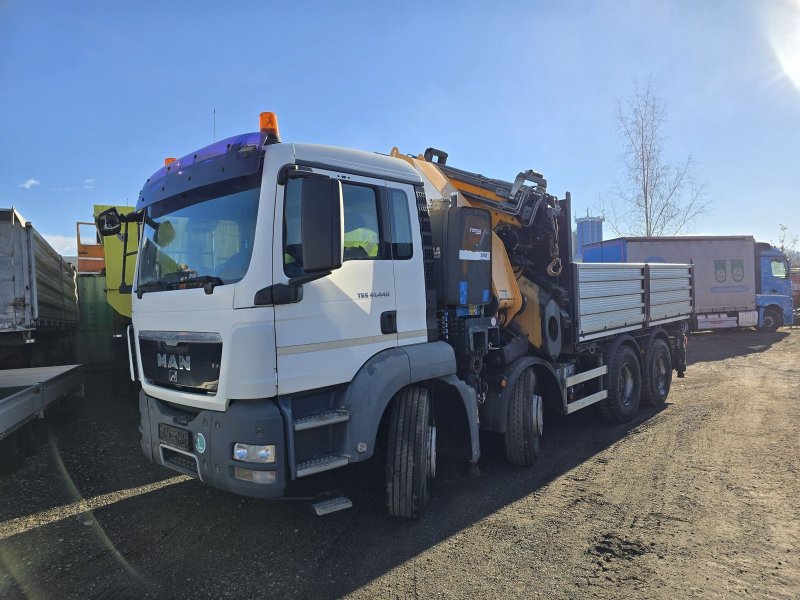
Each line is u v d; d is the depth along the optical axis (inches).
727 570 139.5
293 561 149.6
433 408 188.2
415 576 140.2
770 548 150.7
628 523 169.2
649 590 131.2
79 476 223.3
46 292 323.9
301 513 181.6
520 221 254.4
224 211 148.7
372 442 153.9
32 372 292.5
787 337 770.8
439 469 217.6
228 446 136.6
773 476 207.2
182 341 151.2
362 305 158.6
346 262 155.7
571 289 263.9
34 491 206.5
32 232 273.7
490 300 217.6
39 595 134.7
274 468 134.6
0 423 205.2
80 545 161.5
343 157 160.6
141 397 171.6
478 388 215.9
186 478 218.4
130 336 182.4
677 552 149.6
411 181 181.3
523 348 241.0
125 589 136.8
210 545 160.1
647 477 210.2
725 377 447.8
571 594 130.4
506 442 228.2
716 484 200.2
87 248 459.2
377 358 160.9
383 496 184.9
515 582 136.4
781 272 853.8
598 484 204.8
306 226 131.6
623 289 312.5
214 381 140.3
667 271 373.7
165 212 170.2
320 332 147.1
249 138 148.3
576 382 267.9
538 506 185.2
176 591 135.5
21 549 159.6
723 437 262.1
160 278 167.3
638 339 342.6
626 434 279.1
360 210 162.4
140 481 216.8
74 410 338.0
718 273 795.4
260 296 135.7
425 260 182.9
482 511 181.6
